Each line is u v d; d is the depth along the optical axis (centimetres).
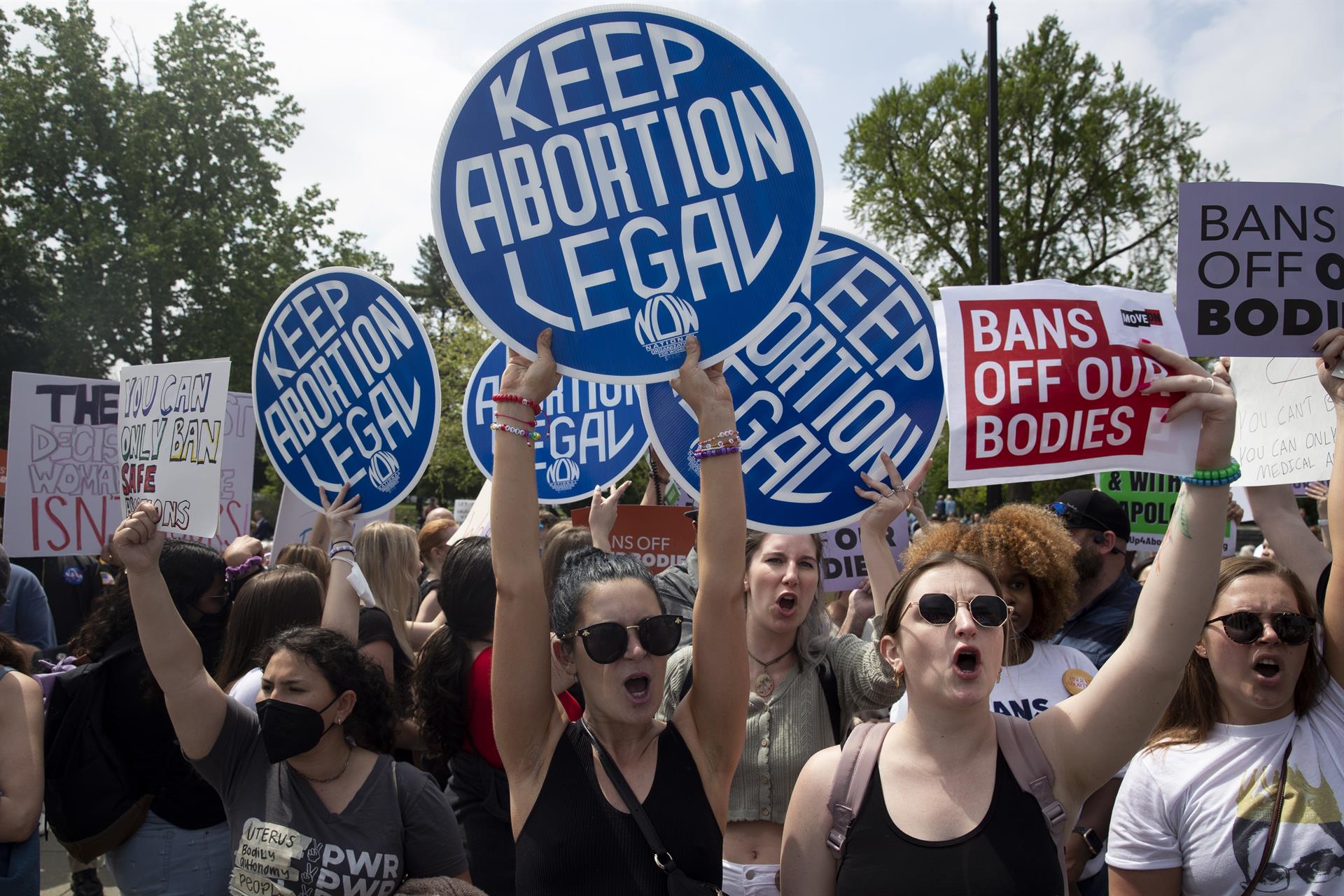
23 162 2720
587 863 187
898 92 2512
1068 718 199
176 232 2620
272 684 245
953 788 191
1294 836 216
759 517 305
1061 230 2534
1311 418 325
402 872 248
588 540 425
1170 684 192
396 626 443
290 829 242
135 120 2744
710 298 227
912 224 2531
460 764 312
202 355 2702
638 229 229
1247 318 273
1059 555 296
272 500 2770
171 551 353
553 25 230
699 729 203
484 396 572
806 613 290
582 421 529
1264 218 273
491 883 302
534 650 198
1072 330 261
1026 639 300
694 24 229
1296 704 229
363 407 398
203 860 310
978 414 261
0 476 796
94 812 303
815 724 282
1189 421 231
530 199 229
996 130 1177
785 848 205
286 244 2847
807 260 226
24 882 288
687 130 230
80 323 2645
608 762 196
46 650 497
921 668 195
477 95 229
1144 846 231
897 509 301
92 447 594
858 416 309
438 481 3153
